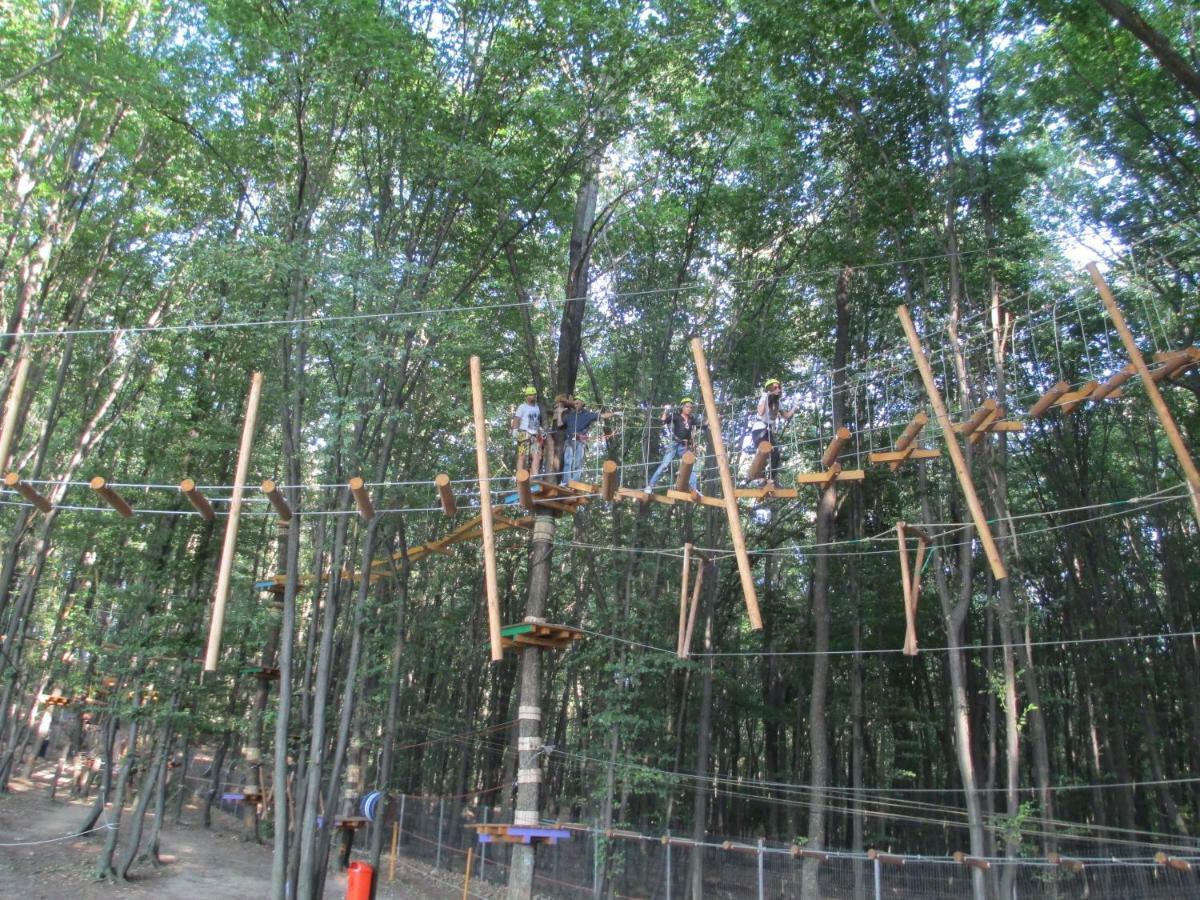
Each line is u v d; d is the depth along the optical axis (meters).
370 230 17.17
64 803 29.06
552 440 15.33
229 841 26.19
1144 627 24.02
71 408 22.17
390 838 28.67
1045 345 21.34
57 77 16.52
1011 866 15.55
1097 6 13.95
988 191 18.58
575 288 19.03
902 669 30.39
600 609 20.09
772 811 27.86
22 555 25.05
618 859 18.08
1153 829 25.58
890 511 26.61
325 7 14.33
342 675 23.22
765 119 19.86
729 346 21.47
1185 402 21.73
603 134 18.59
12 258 18.22
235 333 18.08
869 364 20.52
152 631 19.50
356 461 15.41
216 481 21.38
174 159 19.55
